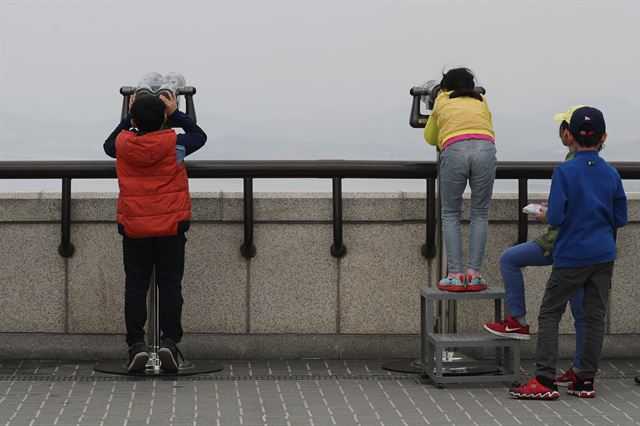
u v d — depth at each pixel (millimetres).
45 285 8219
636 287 8352
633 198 8297
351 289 8289
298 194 8227
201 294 8250
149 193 7492
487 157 7469
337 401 6871
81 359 8250
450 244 7574
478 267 7609
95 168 7926
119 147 7426
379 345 8312
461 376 7359
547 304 7023
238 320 8266
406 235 8281
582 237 6914
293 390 7199
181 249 7633
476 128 7520
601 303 7000
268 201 8219
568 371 7391
